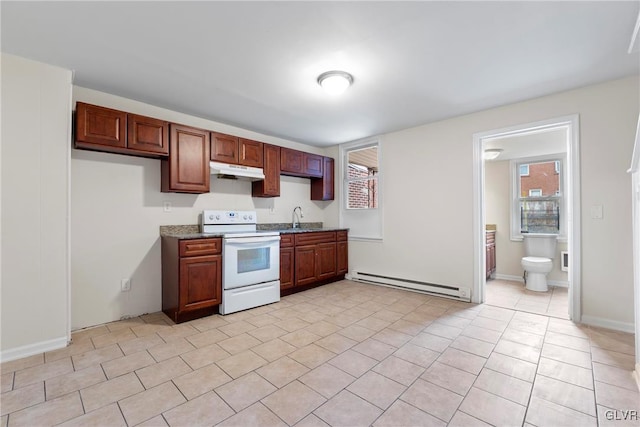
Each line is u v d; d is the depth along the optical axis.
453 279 3.57
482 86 2.67
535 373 1.88
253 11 1.68
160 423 1.45
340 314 3.03
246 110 3.27
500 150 4.34
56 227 2.27
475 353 2.16
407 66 2.31
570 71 2.40
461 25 1.80
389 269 4.18
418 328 2.64
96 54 2.13
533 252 4.41
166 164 3.04
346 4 1.62
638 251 1.76
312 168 4.53
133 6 1.63
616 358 2.06
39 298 2.20
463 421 1.46
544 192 4.63
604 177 2.62
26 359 2.08
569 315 2.85
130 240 2.96
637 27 1.61
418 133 3.86
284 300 3.55
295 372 1.91
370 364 2.01
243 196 3.95
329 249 4.32
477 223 3.38
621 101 2.55
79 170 2.67
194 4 1.62
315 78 2.51
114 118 2.62
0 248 2.06
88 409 1.55
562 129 3.06
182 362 2.04
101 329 2.65
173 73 2.43
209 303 2.95
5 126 2.09
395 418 1.48
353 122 3.69
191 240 2.85
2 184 2.08
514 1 1.59
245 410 1.54
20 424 1.44
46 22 1.77
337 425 1.43
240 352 2.19
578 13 1.69
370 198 4.79
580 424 1.43
